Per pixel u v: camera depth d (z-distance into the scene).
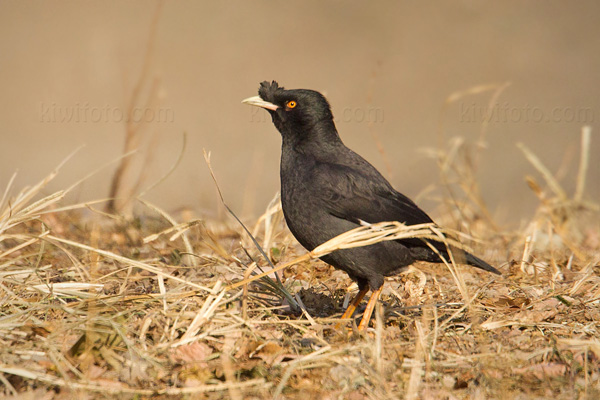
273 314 8.77
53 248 11.36
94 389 6.96
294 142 9.63
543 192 14.62
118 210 12.94
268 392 7.11
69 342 7.64
